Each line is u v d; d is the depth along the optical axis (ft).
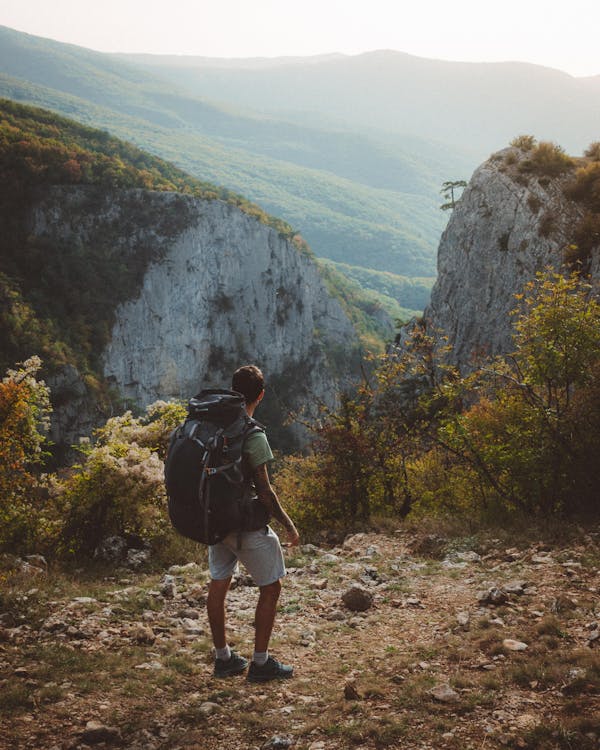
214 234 380.58
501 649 13.00
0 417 24.03
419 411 32.24
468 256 128.16
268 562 11.71
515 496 27.96
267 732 10.00
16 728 9.71
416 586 19.45
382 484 34.19
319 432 33.63
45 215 340.39
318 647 14.47
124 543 27.30
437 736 9.57
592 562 19.01
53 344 295.07
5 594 17.26
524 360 27.94
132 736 9.77
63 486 28.45
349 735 9.71
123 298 342.23
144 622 15.98
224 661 12.42
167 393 361.71
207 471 10.80
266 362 414.41
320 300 484.74
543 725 9.53
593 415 25.03
